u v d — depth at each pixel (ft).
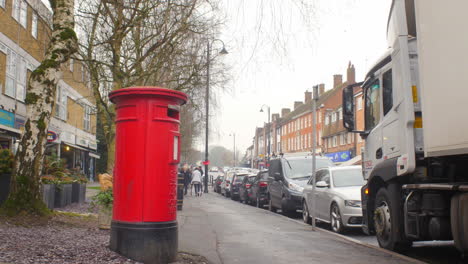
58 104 102.78
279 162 61.57
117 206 20.16
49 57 30.96
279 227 38.32
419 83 24.20
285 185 56.90
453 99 19.92
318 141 240.73
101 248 21.18
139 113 19.90
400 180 26.45
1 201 34.24
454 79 19.83
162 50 43.73
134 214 19.66
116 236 19.99
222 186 121.19
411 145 23.76
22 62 79.05
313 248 26.71
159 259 19.67
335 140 214.28
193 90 57.67
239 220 43.96
